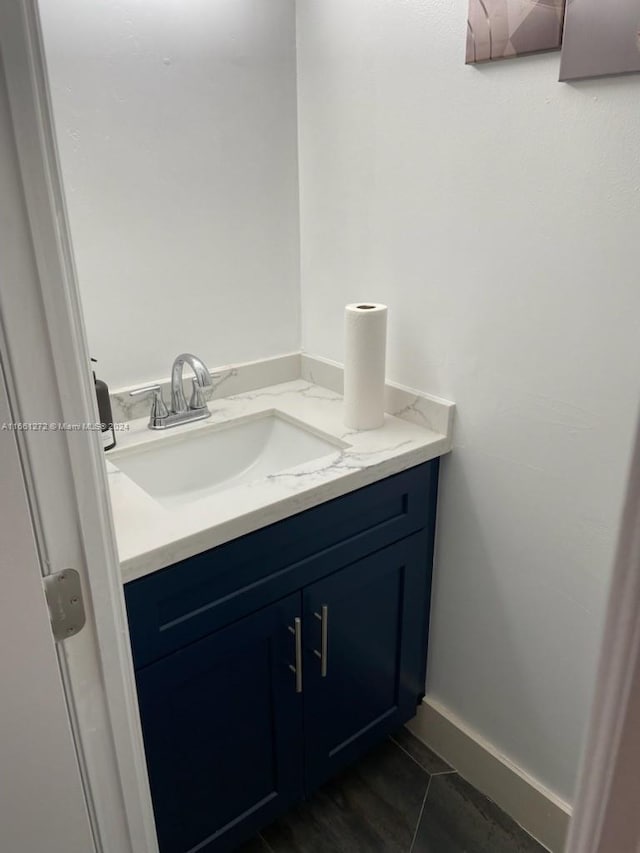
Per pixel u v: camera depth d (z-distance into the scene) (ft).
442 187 4.39
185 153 4.86
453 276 4.50
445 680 5.60
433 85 4.24
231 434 5.31
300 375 6.03
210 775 4.40
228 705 4.31
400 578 5.14
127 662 2.80
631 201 3.46
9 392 2.06
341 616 4.80
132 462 4.80
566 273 3.85
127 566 3.43
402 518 4.89
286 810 5.00
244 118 5.08
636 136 3.35
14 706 2.22
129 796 2.96
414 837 5.07
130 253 4.84
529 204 3.92
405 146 4.55
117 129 4.51
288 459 5.35
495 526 4.77
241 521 3.86
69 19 4.13
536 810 5.01
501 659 5.04
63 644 2.48
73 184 4.44
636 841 1.65
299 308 5.96
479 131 4.06
